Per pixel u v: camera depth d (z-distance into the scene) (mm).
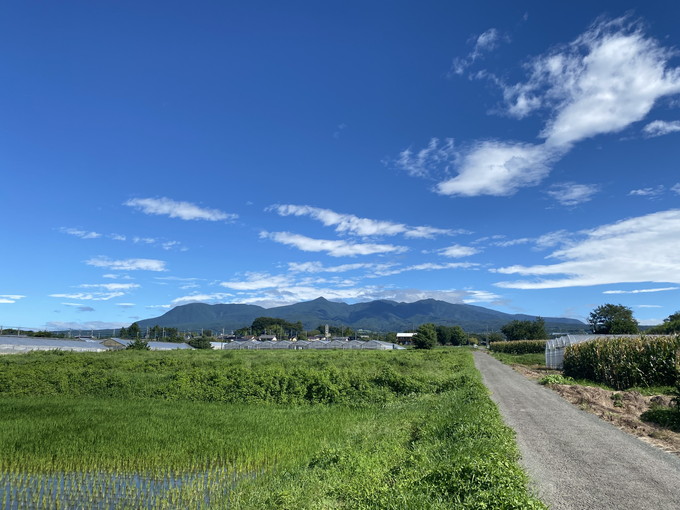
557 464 10742
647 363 28609
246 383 24953
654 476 9859
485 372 41344
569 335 49469
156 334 167750
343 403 23516
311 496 9172
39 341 73688
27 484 11617
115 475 12227
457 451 10602
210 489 11125
